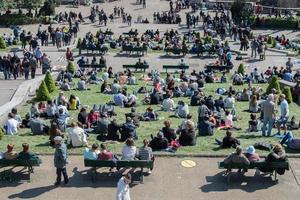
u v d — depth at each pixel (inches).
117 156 1087.0
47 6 3373.5
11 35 2746.1
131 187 1003.3
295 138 1184.8
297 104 1696.6
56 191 984.9
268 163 1010.1
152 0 3870.6
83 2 3742.6
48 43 2731.3
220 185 1018.1
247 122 1414.9
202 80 1895.9
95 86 1902.1
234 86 1942.7
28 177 1029.2
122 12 3331.7
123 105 1589.6
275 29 3181.6
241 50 2615.7
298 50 2657.5
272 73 2087.8
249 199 967.0
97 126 1264.8
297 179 1047.0
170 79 1824.6
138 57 2477.9
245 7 3339.1
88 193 978.1
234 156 1005.8
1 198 956.6
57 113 1341.0
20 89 1811.0
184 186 1011.9
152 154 1064.8
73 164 1089.4
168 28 3142.2
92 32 3016.7
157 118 1432.1
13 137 1246.3
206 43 2659.9
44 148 1167.0
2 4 3528.5
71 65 2080.5
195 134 1245.1
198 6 3690.9
